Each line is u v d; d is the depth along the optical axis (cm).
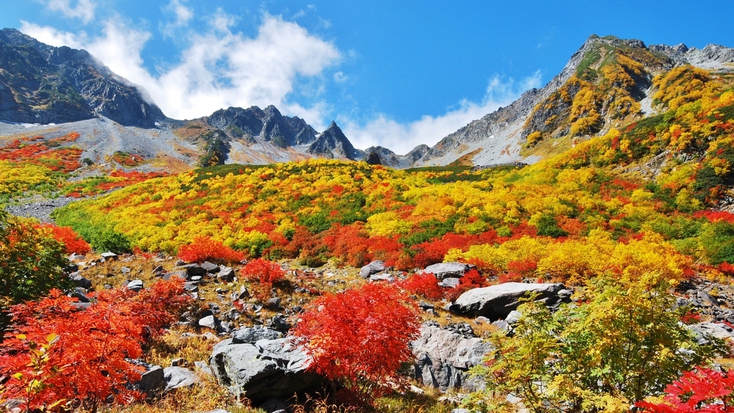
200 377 784
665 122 4028
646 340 473
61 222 3869
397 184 4200
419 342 1016
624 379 474
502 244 2264
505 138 16012
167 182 5375
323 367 672
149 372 698
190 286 1430
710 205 2764
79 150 11350
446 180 5281
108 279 1540
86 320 552
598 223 2584
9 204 4816
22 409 450
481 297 1455
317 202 3681
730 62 12000
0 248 919
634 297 477
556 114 12619
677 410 249
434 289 1609
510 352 563
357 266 2236
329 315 703
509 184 4109
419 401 773
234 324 1162
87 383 490
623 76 11569
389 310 696
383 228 2727
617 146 4159
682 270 1753
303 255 2486
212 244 2055
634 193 3098
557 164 4459
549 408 532
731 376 249
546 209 2908
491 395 718
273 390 710
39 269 977
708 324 1168
